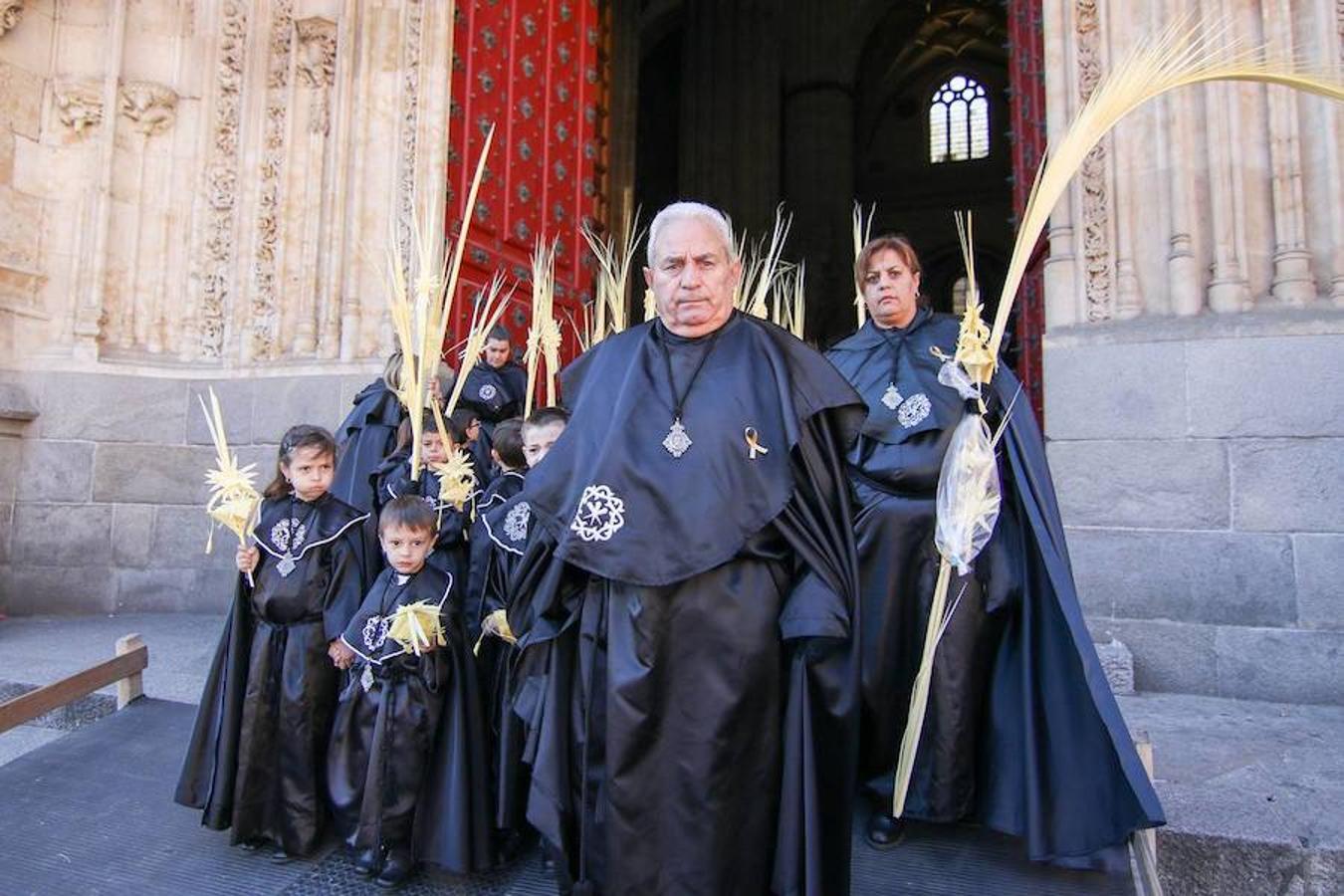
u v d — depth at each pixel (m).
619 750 1.87
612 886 1.87
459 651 2.76
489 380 5.75
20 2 6.75
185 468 6.89
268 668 2.83
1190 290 4.98
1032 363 6.45
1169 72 2.10
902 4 24.86
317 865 2.77
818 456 2.08
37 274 6.77
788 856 1.93
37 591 6.57
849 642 2.02
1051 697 2.59
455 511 3.19
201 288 7.13
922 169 27.02
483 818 2.69
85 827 3.01
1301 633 4.52
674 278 2.06
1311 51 4.95
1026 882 2.53
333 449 2.99
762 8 20.83
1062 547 2.62
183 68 7.25
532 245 7.52
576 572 2.17
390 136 6.83
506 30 7.44
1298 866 2.76
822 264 21.81
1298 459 4.62
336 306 6.79
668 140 24.00
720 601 1.91
